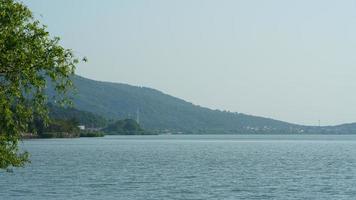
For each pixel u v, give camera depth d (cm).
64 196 6028
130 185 7075
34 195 6078
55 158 12862
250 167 10381
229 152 17275
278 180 7850
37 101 2766
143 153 16125
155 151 17688
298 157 14250
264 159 13188
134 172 9019
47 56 2666
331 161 12431
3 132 2738
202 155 15162
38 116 2858
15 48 2561
